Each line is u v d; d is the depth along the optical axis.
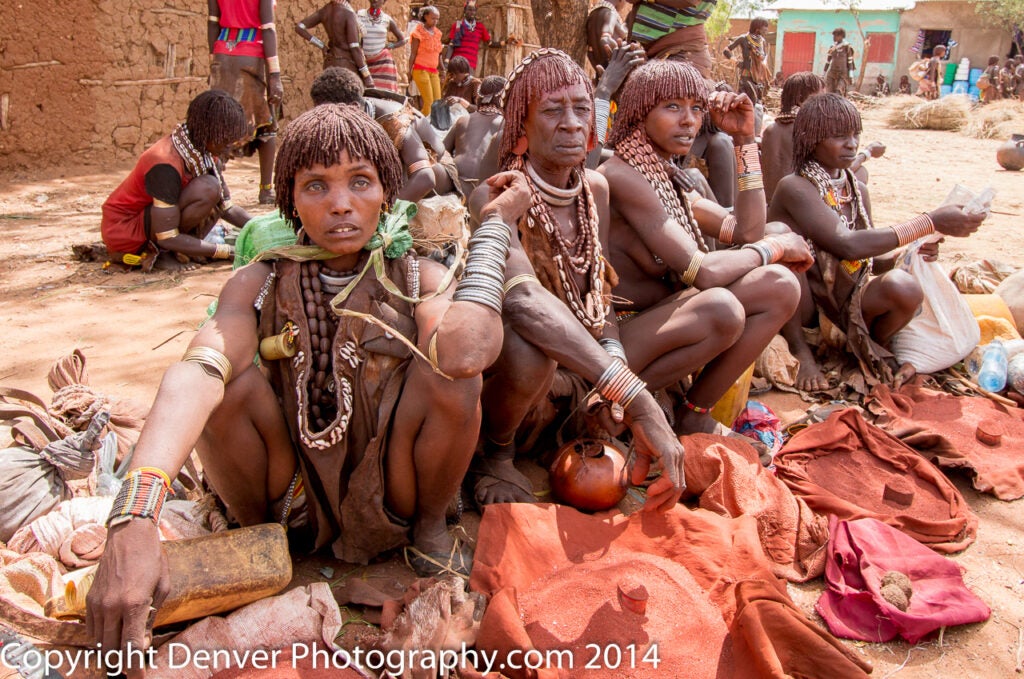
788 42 36.41
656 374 3.14
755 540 2.56
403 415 2.31
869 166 13.06
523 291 2.63
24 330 4.53
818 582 2.68
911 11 33.97
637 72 3.25
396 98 5.14
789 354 4.16
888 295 3.94
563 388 3.15
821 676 2.15
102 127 9.31
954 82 32.84
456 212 2.91
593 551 2.56
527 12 13.33
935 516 2.99
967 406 3.81
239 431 2.24
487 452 3.03
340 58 8.60
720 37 27.62
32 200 7.68
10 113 8.53
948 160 13.93
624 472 2.91
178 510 2.60
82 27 8.91
